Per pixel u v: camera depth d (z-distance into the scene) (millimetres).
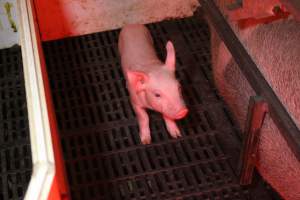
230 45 808
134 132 1114
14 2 1143
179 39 1342
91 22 1354
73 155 1070
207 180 1013
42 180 551
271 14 715
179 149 1073
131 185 1006
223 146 1072
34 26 912
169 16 1400
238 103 943
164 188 995
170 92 943
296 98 710
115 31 1385
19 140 1034
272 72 769
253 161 908
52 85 1230
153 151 1069
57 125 1111
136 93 1009
